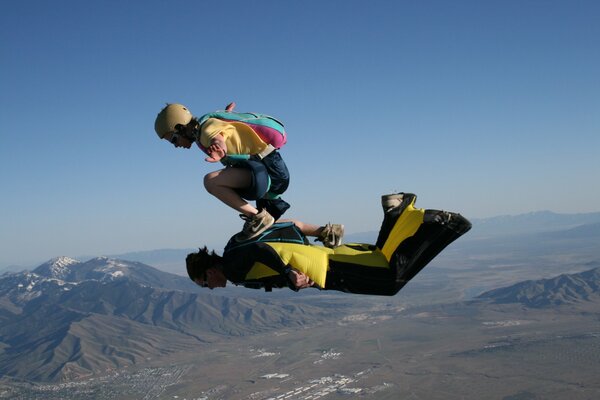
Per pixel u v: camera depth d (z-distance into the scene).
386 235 4.54
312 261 4.47
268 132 4.64
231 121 4.61
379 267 4.49
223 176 4.55
